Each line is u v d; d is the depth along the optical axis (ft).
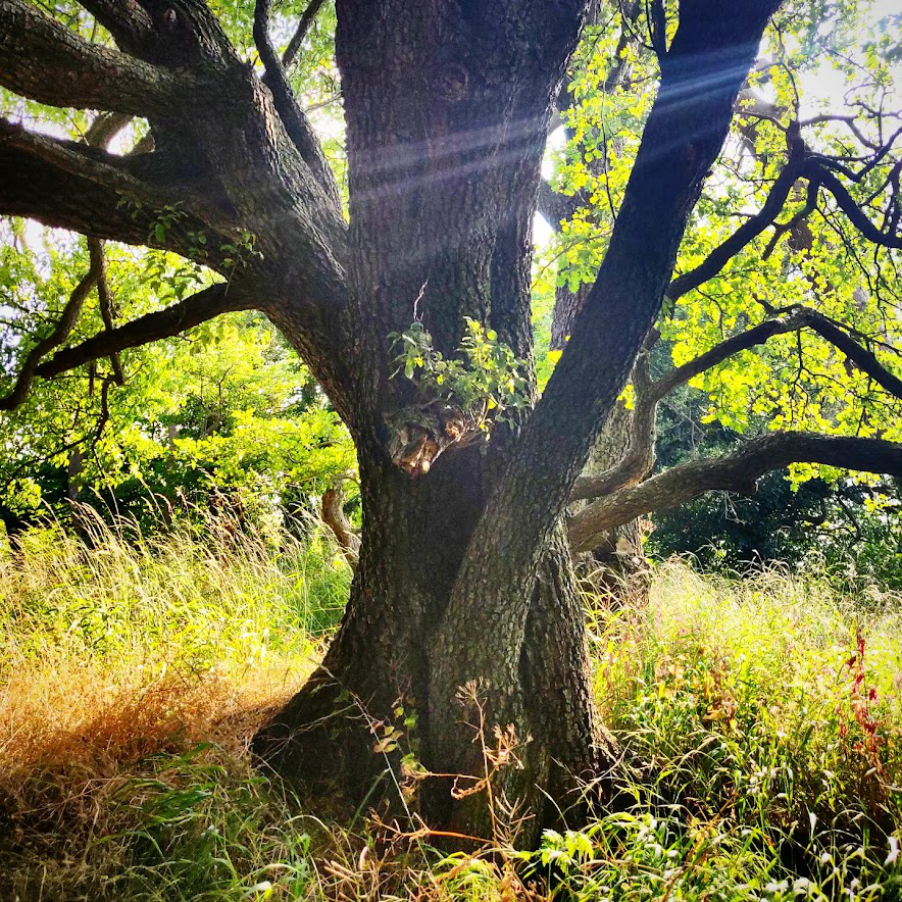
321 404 51.29
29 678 15.57
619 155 21.77
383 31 12.08
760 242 22.47
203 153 13.94
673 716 14.38
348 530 30.32
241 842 10.86
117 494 48.88
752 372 21.22
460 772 12.08
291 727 13.37
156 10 12.41
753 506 46.78
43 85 11.37
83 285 21.53
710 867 10.15
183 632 18.11
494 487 12.67
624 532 25.43
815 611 21.03
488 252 13.08
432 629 12.85
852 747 13.10
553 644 12.83
